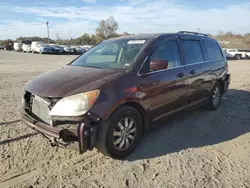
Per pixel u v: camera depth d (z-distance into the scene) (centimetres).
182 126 485
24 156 361
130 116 354
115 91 329
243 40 6494
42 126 319
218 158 359
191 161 350
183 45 478
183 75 449
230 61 3052
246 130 468
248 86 940
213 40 607
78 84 326
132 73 361
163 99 407
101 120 315
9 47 5953
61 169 328
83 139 299
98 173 319
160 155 367
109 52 434
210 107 580
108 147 331
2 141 408
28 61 2320
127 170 326
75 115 299
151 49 401
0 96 735
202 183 297
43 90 327
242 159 357
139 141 379
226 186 291
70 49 4169
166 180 303
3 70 1474
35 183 296
